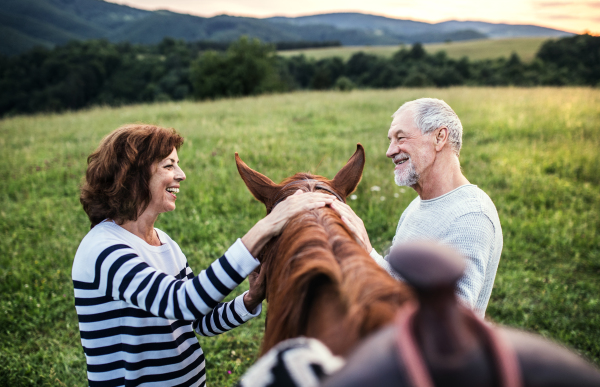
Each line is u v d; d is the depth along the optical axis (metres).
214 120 10.37
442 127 1.66
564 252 4.24
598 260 4.05
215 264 1.11
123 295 1.17
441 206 1.66
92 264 1.21
